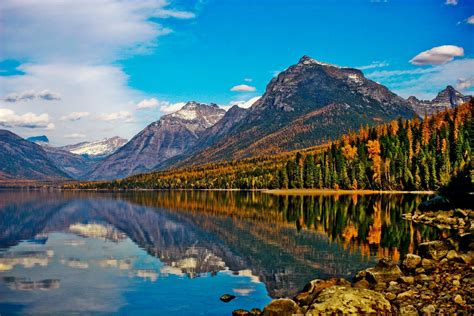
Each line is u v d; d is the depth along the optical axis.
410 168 171.25
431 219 69.62
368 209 98.06
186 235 64.38
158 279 37.50
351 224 70.56
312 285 30.12
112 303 30.83
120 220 89.44
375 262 42.28
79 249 53.19
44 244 57.56
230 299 31.44
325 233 61.97
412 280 29.12
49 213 110.81
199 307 29.73
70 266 43.12
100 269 41.59
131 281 36.94
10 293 33.44
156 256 47.97
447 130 172.00
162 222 83.56
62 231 71.56
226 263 43.69
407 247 49.06
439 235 55.56
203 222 81.38
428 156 162.00
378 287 29.00
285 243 54.50
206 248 52.59
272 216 89.88
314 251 48.34
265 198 160.38
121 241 59.62
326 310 24.09
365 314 23.77
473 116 160.38
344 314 23.75
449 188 112.94
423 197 137.12
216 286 35.06
